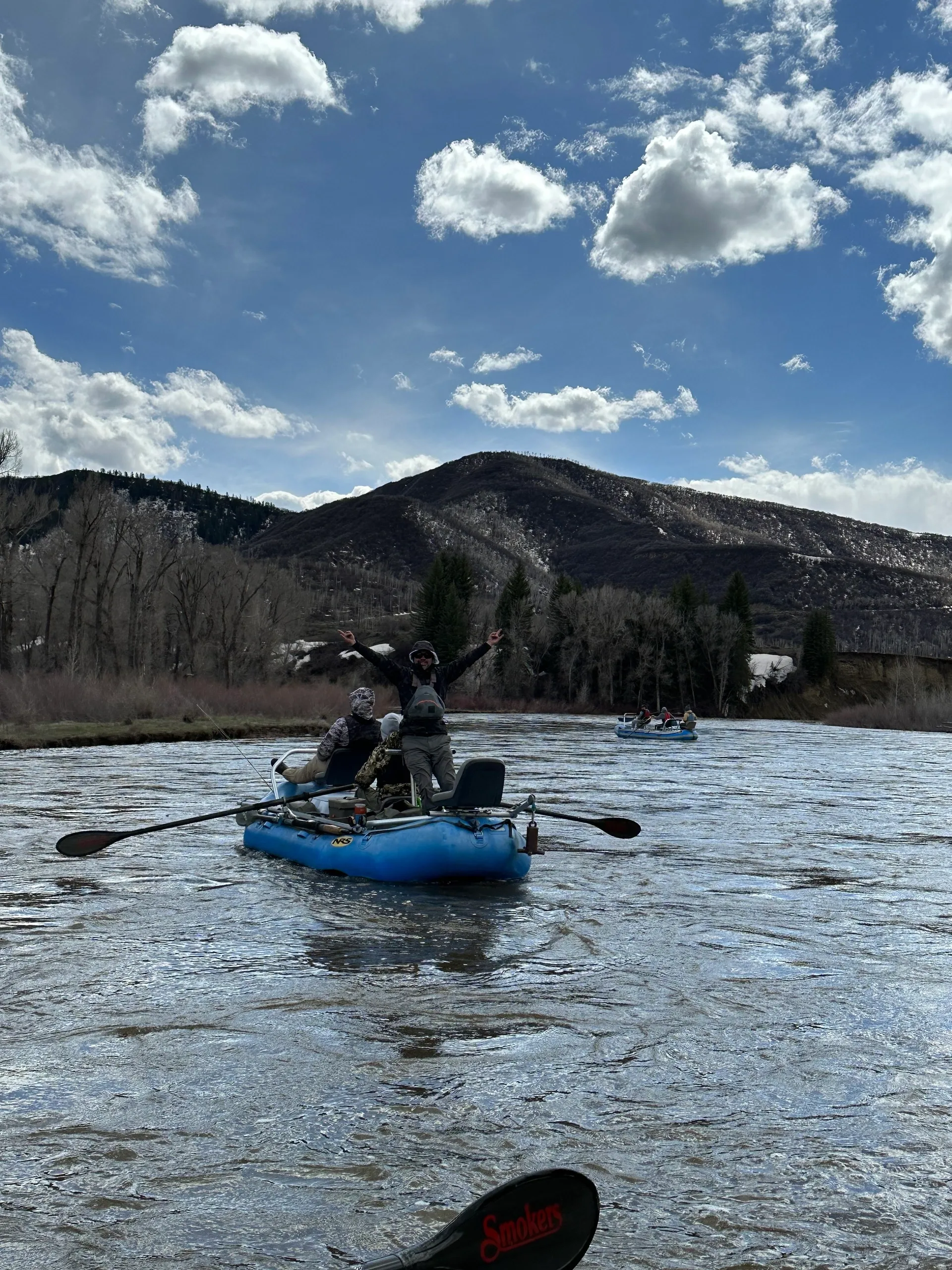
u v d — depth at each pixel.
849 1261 3.24
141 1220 3.45
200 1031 5.41
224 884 9.33
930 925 8.39
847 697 113.50
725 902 9.17
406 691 10.05
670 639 105.75
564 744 39.31
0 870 10.02
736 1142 4.15
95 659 64.38
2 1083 4.66
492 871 9.23
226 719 40.47
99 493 64.12
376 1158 3.94
